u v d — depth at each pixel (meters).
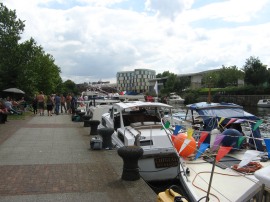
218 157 4.86
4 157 10.00
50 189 7.04
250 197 4.64
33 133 15.44
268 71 65.06
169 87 83.75
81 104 28.91
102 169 8.67
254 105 60.44
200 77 89.81
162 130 10.09
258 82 64.50
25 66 33.97
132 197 6.66
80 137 14.26
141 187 7.24
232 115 10.58
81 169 8.67
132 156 7.60
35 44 34.47
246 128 10.01
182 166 7.15
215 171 7.09
